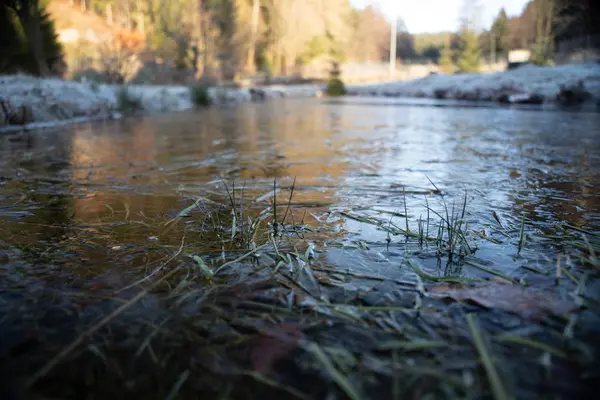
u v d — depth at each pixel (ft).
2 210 5.97
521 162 9.75
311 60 104.42
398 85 63.46
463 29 96.68
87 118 22.84
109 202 6.42
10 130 16.87
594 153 10.98
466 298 3.32
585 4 60.34
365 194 6.82
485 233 4.87
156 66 66.44
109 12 95.35
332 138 14.96
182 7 75.46
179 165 9.68
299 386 2.35
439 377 2.41
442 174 8.43
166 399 2.26
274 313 3.13
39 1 30.42
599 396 2.23
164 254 4.31
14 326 2.93
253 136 15.72
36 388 2.34
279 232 5.00
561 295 3.35
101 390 2.33
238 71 87.97
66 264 4.04
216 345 2.74
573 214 5.61
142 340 2.79
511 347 2.67
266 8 97.86
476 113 27.04
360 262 4.08
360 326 2.95
